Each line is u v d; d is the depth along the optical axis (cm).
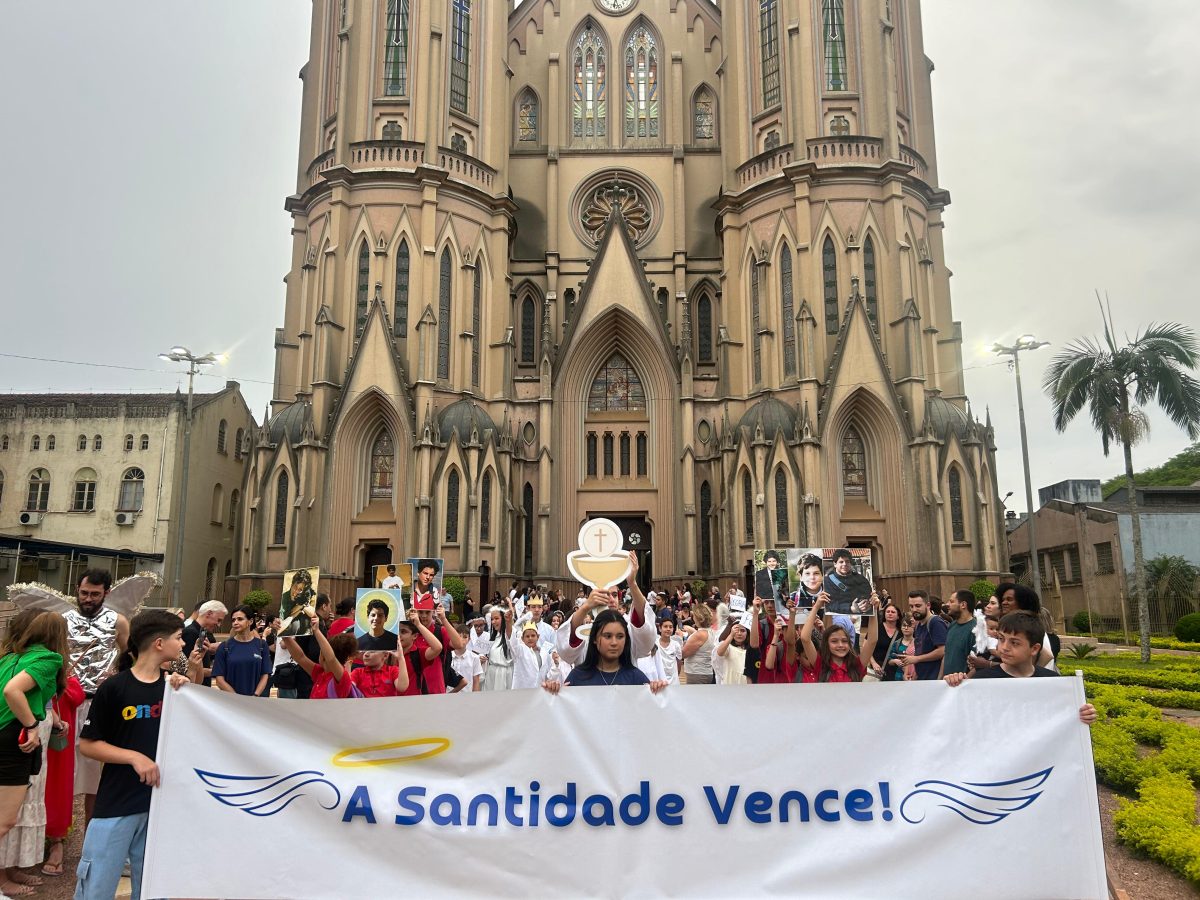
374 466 5041
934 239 5522
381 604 1077
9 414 5691
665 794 791
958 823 795
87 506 5581
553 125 5994
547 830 786
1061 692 819
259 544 4775
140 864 779
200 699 788
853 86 5375
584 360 5431
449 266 5294
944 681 816
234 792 779
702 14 6284
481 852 783
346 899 773
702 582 4672
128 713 773
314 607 1100
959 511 4766
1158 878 996
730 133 5628
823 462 4822
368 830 783
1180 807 1133
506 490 5003
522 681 1620
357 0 5491
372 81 5438
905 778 800
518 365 5741
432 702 802
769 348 5122
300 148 5922
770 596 1130
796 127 5253
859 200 5175
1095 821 802
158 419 5647
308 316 5216
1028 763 806
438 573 1339
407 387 5016
